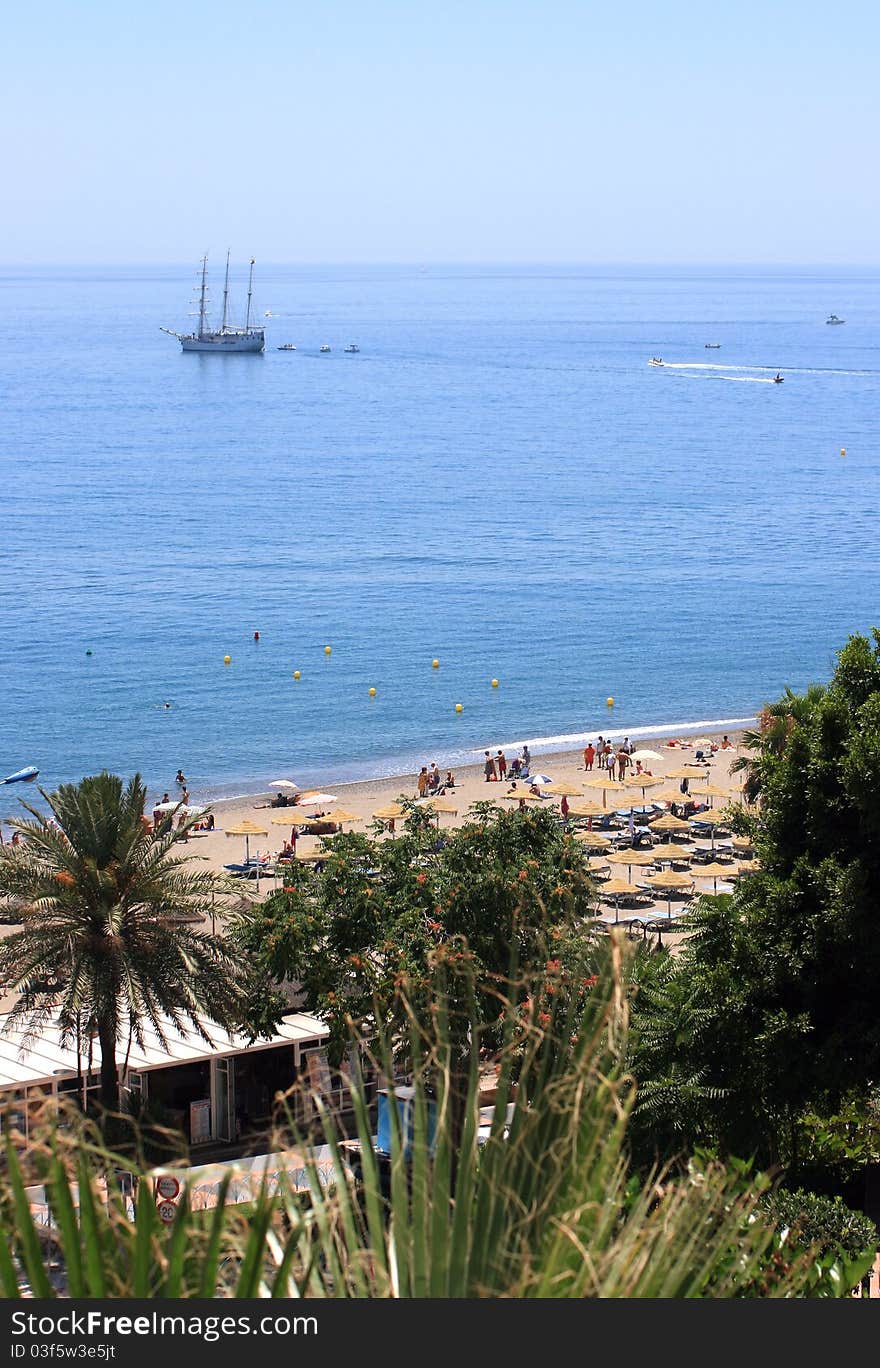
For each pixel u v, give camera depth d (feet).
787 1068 103.65
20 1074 134.92
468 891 131.34
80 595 555.69
